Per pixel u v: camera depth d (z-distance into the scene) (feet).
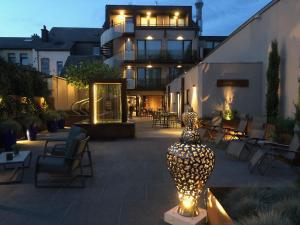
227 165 22.79
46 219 12.80
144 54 103.14
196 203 12.21
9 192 16.30
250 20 42.45
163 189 16.79
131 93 104.12
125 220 12.66
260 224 8.80
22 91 41.11
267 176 19.57
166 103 95.20
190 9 108.17
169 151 11.71
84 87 70.95
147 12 108.06
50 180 18.48
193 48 104.12
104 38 103.09
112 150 29.37
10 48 117.60
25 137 37.76
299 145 18.93
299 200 10.68
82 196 15.64
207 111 41.70
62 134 43.50
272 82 33.96
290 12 31.63
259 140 25.11
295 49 30.68
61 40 129.29
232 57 49.42
